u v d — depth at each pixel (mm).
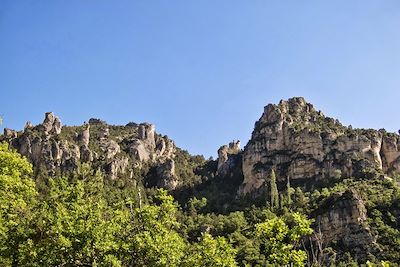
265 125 179250
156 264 25656
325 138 160000
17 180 32688
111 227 25562
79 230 24297
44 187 90312
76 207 25734
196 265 27781
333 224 106688
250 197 161375
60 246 24141
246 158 174500
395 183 132250
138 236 25828
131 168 189500
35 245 24547
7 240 25156
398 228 103250
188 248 28953
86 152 175625
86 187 29047
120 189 162875
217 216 148250
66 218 24766
